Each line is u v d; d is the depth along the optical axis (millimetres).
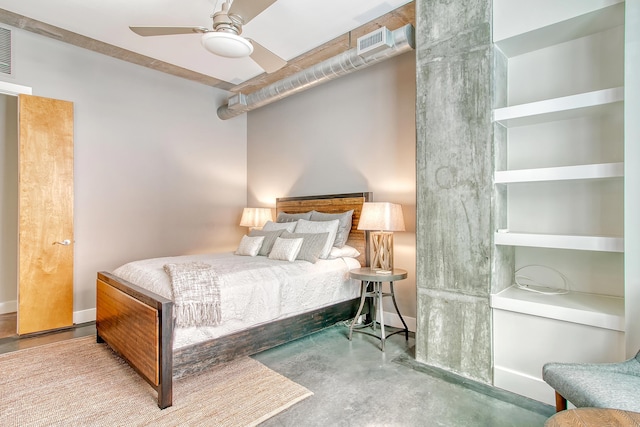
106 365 2662
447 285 2562
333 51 3781
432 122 2645
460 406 2107
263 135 5227
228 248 5254
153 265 2945
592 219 2322
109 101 4070
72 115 3654
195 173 4879
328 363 2711
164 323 2066
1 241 4105
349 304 3494
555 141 2455
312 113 4527
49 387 2318
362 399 2186
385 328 3582
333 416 2006
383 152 3754
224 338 2451
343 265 3498
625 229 1825
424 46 2691
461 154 2492
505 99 2586
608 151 2240
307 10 2996
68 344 3111
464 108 2480
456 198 2516
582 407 1344
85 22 3176
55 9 2973
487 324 2369
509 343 2289
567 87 2393
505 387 2293
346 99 4125
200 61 4051
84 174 3885
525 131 2588
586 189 2344
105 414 2008
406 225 3564
